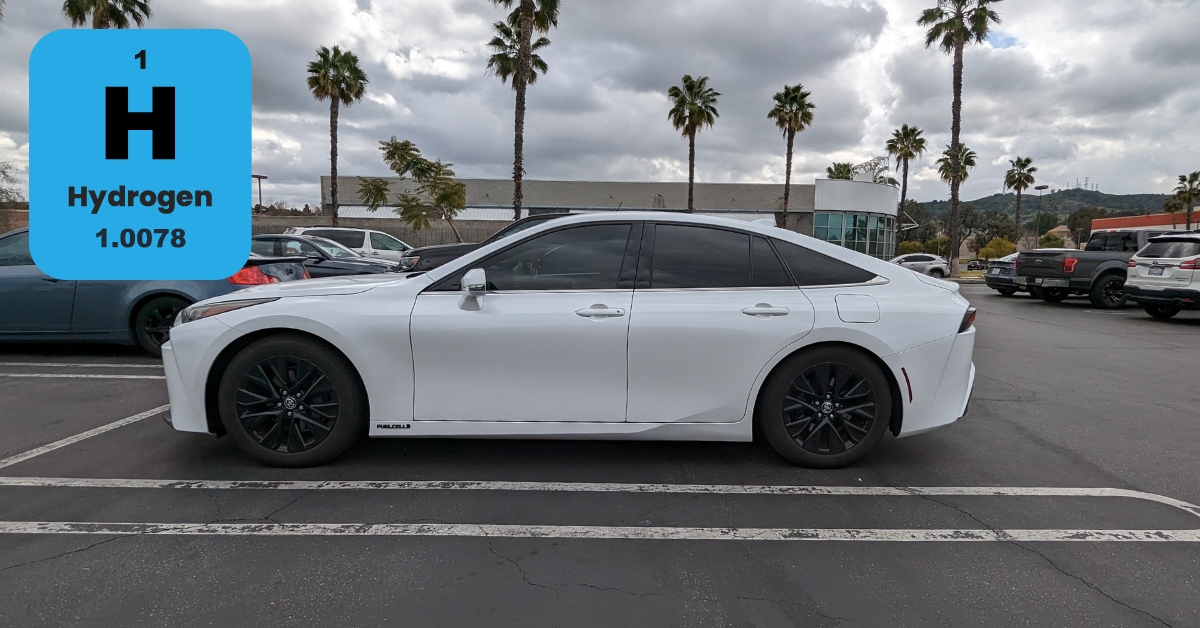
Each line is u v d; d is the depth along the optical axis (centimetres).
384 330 347
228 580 251
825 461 369
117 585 246
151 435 421
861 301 360
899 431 367
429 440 419
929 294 373
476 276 338
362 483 347
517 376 352
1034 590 250
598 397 354
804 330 353
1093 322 1127
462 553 276
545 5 2211
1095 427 471
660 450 405
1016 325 1083
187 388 355
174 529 292
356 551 276
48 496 326
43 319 646
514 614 233
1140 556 278
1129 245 1401
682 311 351
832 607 239
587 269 362
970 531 300
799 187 4938
